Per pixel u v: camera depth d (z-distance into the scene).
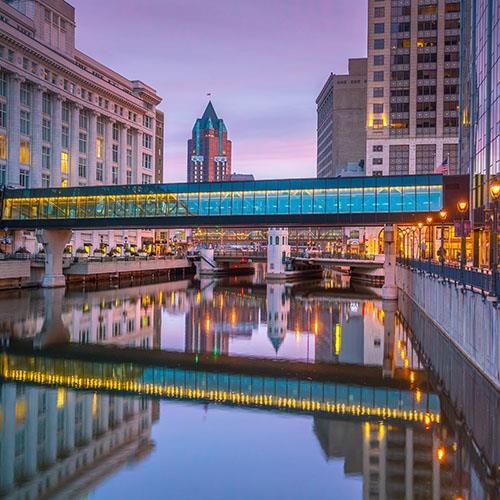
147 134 145.50
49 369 31.27
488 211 49.94
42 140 103.50
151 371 31.16
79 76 112.06
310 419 22.59
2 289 74.88
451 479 16.58
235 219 69.56
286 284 102.00
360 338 42.72
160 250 140.75
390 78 130.88
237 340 41.81
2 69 91.62
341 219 65.44
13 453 18.78
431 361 33.84
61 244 83.69
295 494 15.80
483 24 53.69
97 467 17.59
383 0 131.62
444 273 41.12
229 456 18.59
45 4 107.62
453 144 128.12
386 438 20.23
